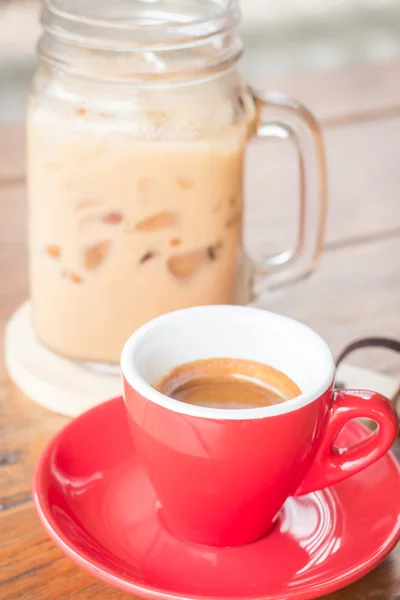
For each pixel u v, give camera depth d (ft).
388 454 1.36
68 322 1.60
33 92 1.59
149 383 1.31
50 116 1.53
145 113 1.51
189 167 1.52
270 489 1.25
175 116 1.52
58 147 1.53
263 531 1.29
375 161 2.31
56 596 1.26
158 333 1.33
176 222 1.54
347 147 2.35
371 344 1.57
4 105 3.03
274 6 4.38
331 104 2.52
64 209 1.55
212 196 1.54
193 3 1.63
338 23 4.25
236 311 1.36
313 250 1.75
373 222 2.08
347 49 3.97
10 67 3.37
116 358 1.60
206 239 1.56
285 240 2.01
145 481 1.36
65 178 1.53
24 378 1.59
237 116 1.57
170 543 1.28
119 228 1.54
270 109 1.66
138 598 1.26
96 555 1.23
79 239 1.55
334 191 2.18
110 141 1.50
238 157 1.56
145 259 1.56
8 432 1.51
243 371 1.35
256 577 1.25
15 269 1.88
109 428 1.39
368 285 1.87
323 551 1.27
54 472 1.32
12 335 1.69
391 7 4.46
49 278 1.60
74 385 1.57
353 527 1.29
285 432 1.22
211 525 1.27
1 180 2.13
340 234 2.03
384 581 1.29
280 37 4.06
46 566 1.29
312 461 1.29
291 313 1.78
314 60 3.81
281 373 1.34
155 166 1.51
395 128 2.45
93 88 1.52
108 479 1.35
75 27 1.53
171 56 1.51
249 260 1.70
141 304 1.58
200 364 1.35
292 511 1.33
